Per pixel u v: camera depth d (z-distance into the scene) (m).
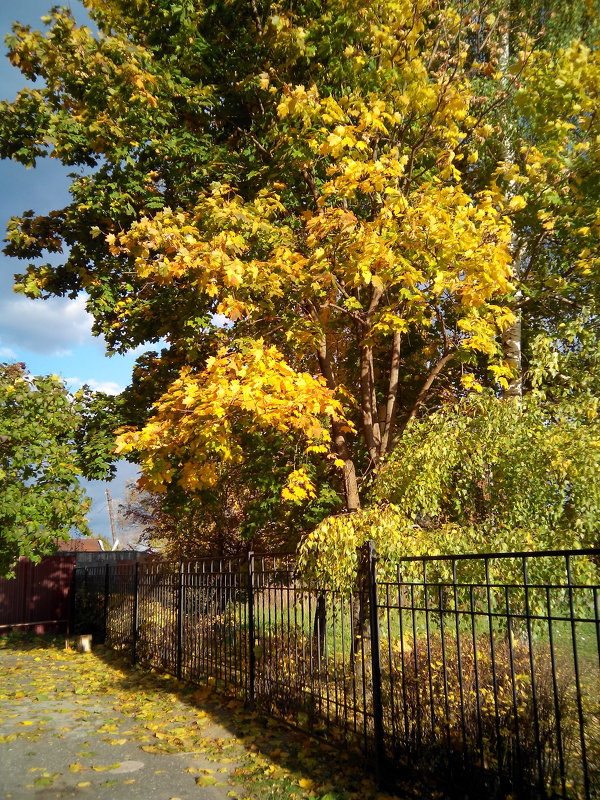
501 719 4.56
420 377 10.54
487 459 6.84
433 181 8.87
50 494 10.69
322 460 9.45
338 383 9.97
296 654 6.12
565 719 4.90
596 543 6.74
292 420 7.06
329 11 8.89
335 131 7.58
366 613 6.07
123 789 4.65
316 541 6.35
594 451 6.37
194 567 8.71
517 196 8.09
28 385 11.13
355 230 7.62
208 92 9.23
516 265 9.81
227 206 7.97
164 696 7.83
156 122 8.93
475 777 4.02
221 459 8.63
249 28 9.45
